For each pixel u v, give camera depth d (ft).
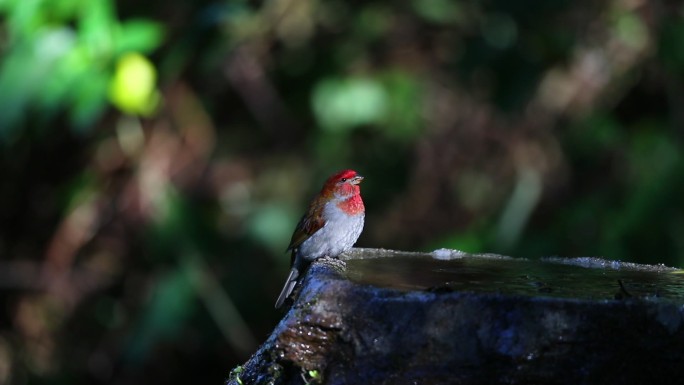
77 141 46.26
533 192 44.60
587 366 17.39
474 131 47.83
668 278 21.18
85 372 46.42
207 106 46.50
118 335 46.57
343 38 47.55
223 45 42.11
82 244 46.24
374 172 47.75
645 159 42.93
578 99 46.91
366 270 21.17
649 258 39.78
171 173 45.91
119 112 45.24
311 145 47.80
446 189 47.73
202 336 45.91
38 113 39.45
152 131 45.65
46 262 46.80
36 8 33.06
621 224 40.19
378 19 47.75
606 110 46.83
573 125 46.91
